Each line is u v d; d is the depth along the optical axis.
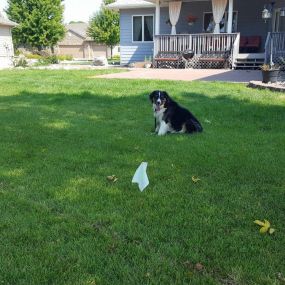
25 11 31.64
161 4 15.35
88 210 2.20
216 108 5.59
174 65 14.07
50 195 2.43
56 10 32.38
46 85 8.64
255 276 1.57
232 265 1.66
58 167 2.99
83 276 1.58
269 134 4.07
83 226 2.00
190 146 3.59
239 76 10.33
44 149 3.50
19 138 3.91
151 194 2.43
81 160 3.15
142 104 6.02
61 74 11.83
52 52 34.56
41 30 32.06
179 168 2.94
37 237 1.89
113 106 5.88
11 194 2.43
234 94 6.85
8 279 1.58
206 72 11.88
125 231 1.96
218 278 1.57
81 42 47.06
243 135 4.03
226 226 2.01
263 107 5.57
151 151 3.42
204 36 13.56
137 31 16.62
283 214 2.15
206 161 3.10
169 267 1.65
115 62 24.17
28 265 1.67
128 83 8.72
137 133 4.14
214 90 7.43
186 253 1.75
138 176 2.12
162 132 4.09
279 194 2.43
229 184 2.61
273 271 1.62
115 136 4.00
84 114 5.27
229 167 2.94
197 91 7.32
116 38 38.78
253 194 2.43
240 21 14.76
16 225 2.02
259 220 2.07
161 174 2.80
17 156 3.27
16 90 7.89
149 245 1.83
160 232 1.93
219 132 4.20
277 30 13.75
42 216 2.12
